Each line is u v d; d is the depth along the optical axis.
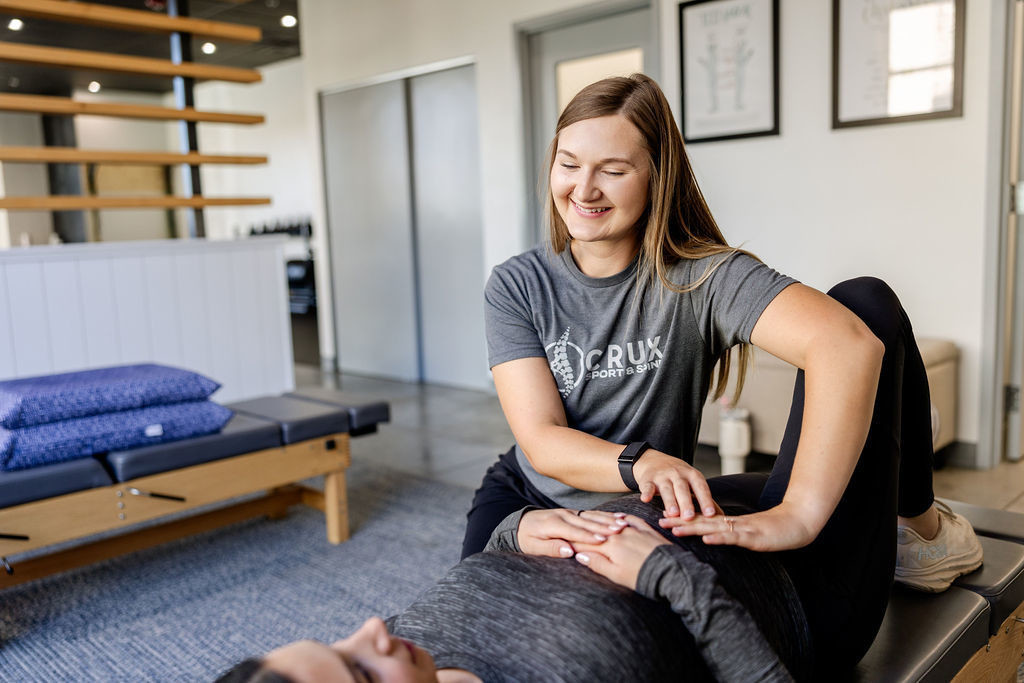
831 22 3.33
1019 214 3.13
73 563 2.31
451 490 3.16
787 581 0.87
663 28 3.87
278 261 4.00
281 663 0.56
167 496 2.23
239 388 3.90
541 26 4.44
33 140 8.68
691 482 0.92
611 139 1.01
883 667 1.05
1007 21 2.94
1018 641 1.39
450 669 0.67
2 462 2.01
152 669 1.91
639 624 0.73
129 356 3.51
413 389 5.34
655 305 1.10
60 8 3.33
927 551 1.25
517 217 4.70
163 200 3.69
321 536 2.73
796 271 3.59
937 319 3.23
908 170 3.22
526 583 0.78
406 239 5.48
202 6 6.28
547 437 1.09
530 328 1.17
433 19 5.00
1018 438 3.28
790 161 3.54
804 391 1.00
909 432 1.13
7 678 1.89
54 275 3.27
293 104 8.47
